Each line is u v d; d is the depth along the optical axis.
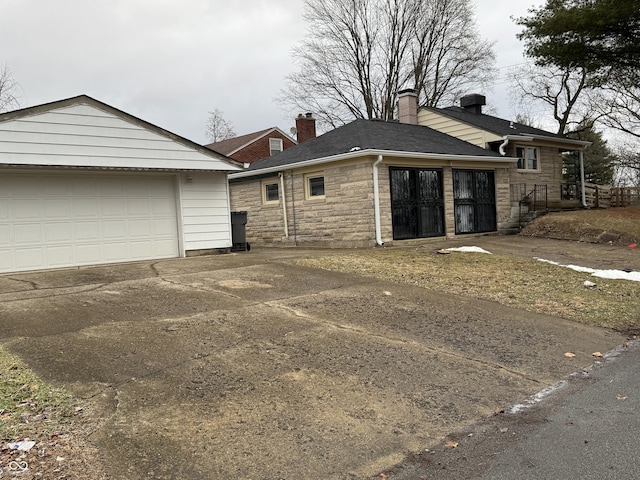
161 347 5.61
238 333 6.18
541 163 20.88
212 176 13.80
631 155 33.81
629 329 7.29
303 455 3.67
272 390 4.70
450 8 35.25
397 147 15.04
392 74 37.09
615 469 3.42
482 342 6.41
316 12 36.09
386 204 14.62
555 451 3.71
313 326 6.61
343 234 15.20
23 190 10.89
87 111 11.27
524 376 5.39
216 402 4.41
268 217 17.86
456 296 8.64
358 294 8.44
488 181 18.02
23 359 5.09
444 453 3.76
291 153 18.05
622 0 15.80
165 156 12.49
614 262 12.48
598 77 19.34
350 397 4.66
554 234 16.91
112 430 3.84
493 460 3.62
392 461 3.64
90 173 11.81
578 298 8.77
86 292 8.20
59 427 3.82
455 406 4.60
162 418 4.08
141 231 12.64
